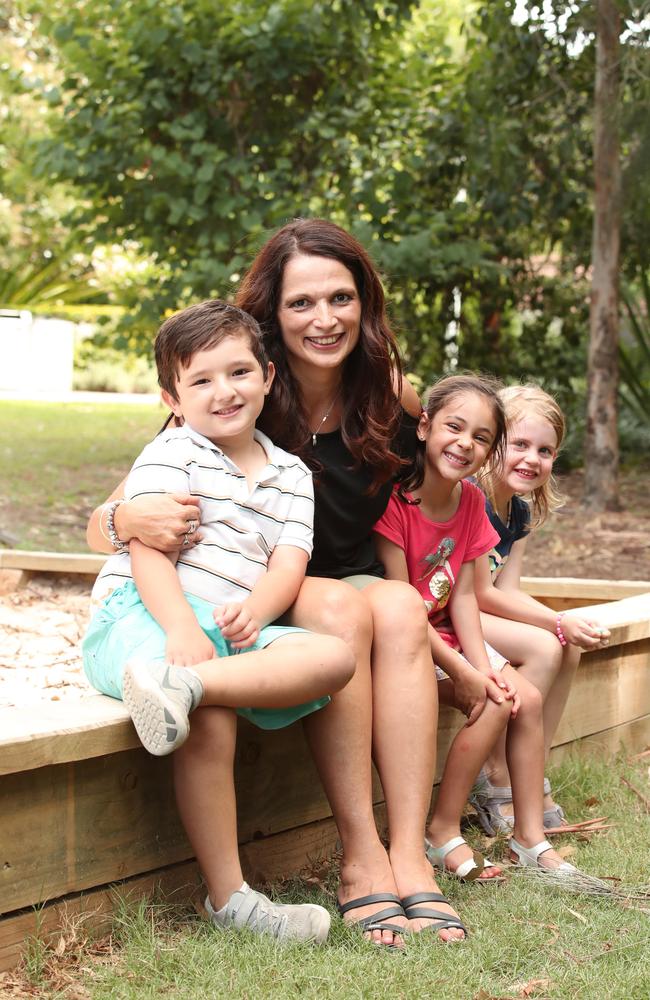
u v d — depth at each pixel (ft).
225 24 27.66
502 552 10.46
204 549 7.49
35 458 32.04
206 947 6.59
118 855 7.09
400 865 7.38
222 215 26.91
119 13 27.73
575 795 10.06
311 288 8.21
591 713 11.16
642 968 6.64
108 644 7.37
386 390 8.58
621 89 24.88
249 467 7.89
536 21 25.89
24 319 65.31
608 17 24.54
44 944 6.57
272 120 29.27
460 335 33.01
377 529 8.94
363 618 7.61
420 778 7.59
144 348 31.04
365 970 6.47
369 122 29.17
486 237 31.32
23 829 6.51
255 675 6.79
